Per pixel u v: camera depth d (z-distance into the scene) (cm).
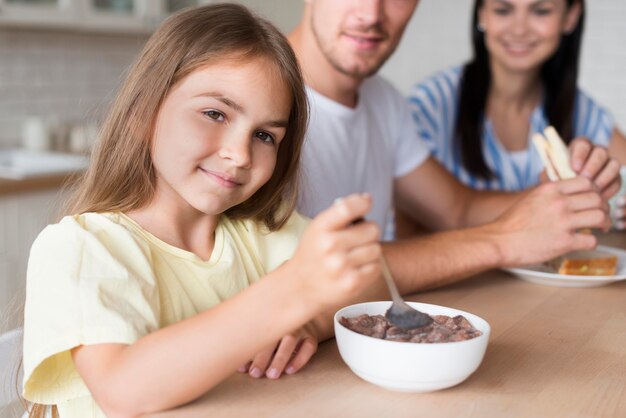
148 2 333
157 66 95
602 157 152
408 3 151
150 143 97
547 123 227
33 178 262
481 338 81
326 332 101
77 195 104
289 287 74
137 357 75
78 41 346
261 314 75
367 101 173
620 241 180
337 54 150
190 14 98
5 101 321
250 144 94
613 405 82
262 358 89
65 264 83
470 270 130
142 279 88
